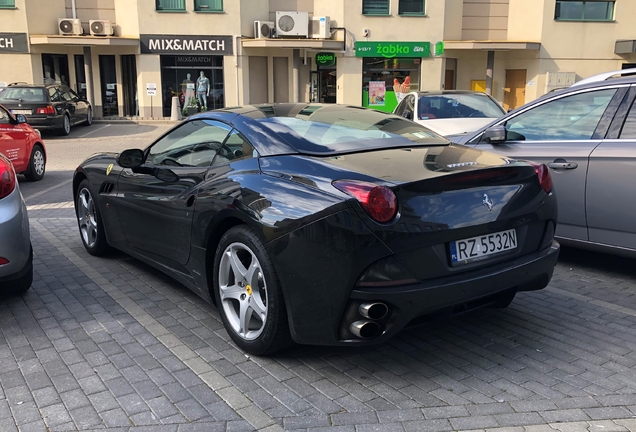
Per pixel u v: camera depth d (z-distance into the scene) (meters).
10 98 18.83
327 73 26.20
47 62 25.14
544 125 5.33
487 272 3.22
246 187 3.48
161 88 24.95
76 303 4.48
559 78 25.38
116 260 5.61
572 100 5.17
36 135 11.11
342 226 2.97
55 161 14.14
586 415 2.91
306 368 3.42
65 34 24.23
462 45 24.72
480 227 3.21
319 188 3.15
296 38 24.47
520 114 5.55
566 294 4.67
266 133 3.75
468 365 3.46
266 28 24.66
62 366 3.46
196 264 3.96
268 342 3.37
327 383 3.25
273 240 3.21
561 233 5.15
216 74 25.28
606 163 4.73
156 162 4.59
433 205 3.09
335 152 3.55
